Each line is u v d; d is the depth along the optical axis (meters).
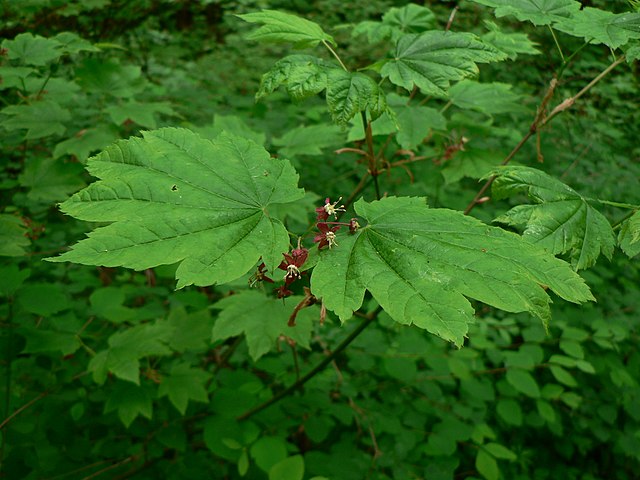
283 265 0.18
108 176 0.19
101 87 0.47
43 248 0.48
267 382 0.48
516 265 0.17
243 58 1.00
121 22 0.80
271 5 1.09
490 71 0.87
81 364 0.40
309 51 0.98
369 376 0.50
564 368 0.58
